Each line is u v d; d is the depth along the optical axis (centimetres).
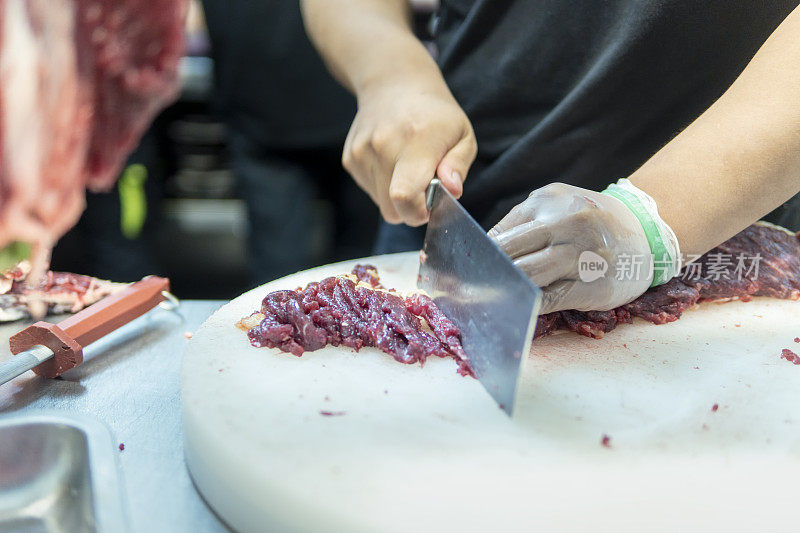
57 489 127
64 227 104
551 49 189
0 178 93
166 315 185
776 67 151
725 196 152
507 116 208
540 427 120
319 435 115
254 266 379
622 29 171
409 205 166
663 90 177
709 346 152
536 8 188
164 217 464
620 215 150
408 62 193
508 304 123
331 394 128
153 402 146
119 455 127
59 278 182
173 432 136
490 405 127
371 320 149
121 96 110
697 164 153
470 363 140
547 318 153
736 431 121
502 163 204
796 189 155
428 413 123
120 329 177
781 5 158
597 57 183
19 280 173
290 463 108
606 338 155
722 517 102
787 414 127
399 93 184
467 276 145
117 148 116
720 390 134
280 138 342
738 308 172
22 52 90
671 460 113
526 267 140
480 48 206
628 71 174
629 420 123
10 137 92
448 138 173
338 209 403
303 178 361
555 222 144
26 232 98
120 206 354
